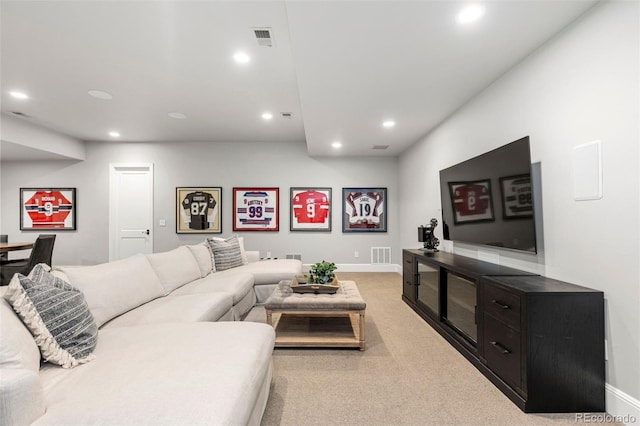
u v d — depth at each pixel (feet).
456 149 11.13
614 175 5.26
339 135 14.33
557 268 6.54
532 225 6.84
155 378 3.74
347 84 8.87
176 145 18.34
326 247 18.90
